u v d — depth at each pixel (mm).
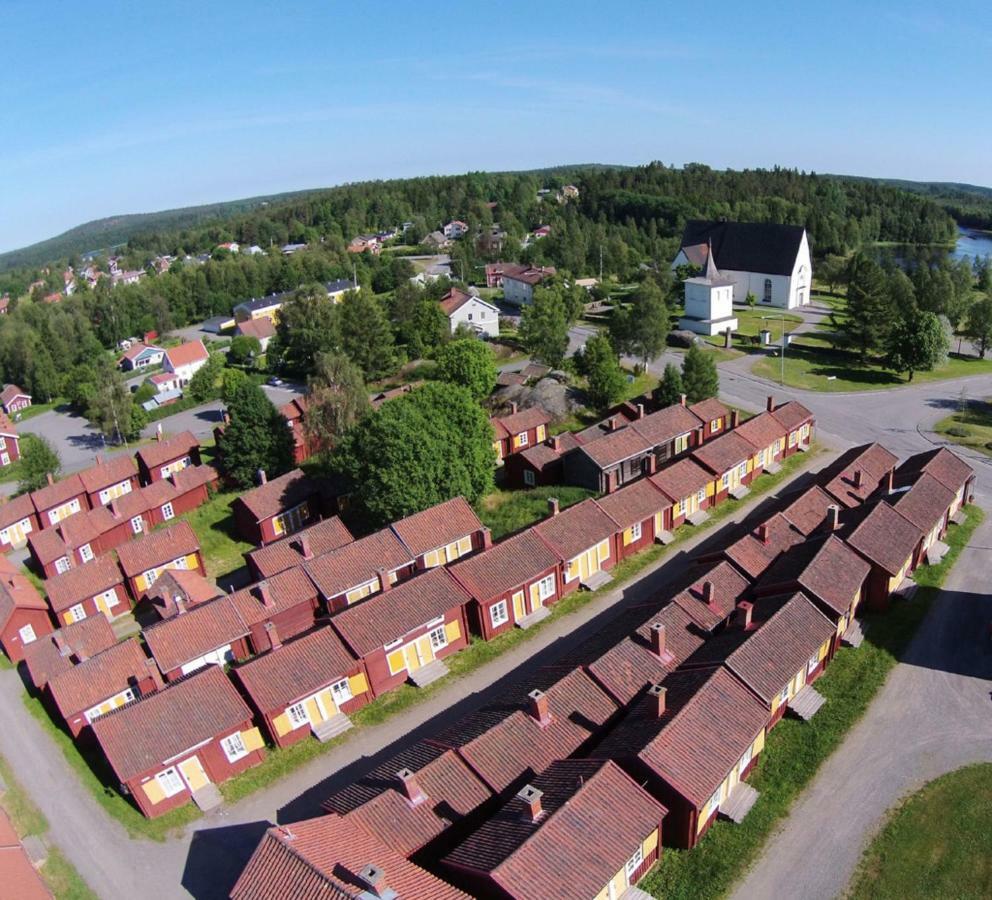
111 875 34969
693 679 36688
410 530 56094
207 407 124500
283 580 52094
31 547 71625
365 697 44562
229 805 38438
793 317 130750
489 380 91875
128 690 45312
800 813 34031
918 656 43219
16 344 147250
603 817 29125
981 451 72562
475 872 27250
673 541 59469
